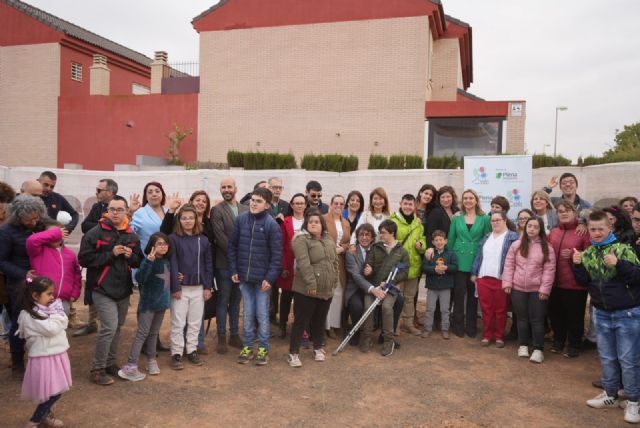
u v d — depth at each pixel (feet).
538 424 14.60
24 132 68.23
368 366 19.12
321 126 56.49
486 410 15.46
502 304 21.62
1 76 69.56
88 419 14.15
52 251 16.40
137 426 13.85
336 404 15.62
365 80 55.06
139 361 18.90
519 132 50.24
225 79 59.62
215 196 32.07
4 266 16.01
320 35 56.44
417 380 17.79
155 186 21.15
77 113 65.67
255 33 58.59
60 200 23.67
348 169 35.65
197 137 60.54
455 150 52.29
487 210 26.86
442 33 61.21
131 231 17.06
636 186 25.89
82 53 72.13
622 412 15.48
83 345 20.39
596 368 19.25
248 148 58.85
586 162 32.37
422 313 27.04
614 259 14.93
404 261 21.26
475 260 22.35
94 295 16.30
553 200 24.23
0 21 69.67
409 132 53.57
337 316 22.35
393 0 54.13
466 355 20.65
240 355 19.04
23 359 17.07
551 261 19.83
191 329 18.60
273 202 24.00
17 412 14.37
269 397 16.01
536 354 19.86
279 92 57.88
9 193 18.17
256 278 18.67
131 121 63.36
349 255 21.59
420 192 24.77
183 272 18.13
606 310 15.55
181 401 15.51
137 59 87.15
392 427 14.20
